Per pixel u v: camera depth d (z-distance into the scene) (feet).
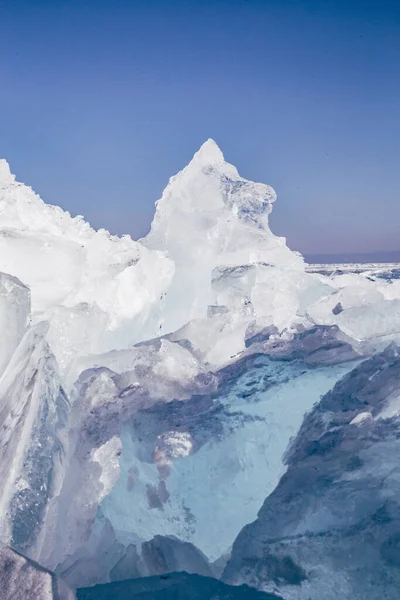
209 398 8.96
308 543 6.29
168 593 6.07
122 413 8.56
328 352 9.91
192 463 7.98
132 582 6.31
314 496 6.76
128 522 7.75
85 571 6.79
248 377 9.41
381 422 7.58
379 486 6.61
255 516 7.64
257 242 15.66
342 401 8.32
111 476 7.84
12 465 7.17
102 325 11.28
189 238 15.33
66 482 7.74
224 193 15.80
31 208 12.81
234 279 13.69
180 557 6.95
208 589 6.20
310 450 7.59
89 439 8.15
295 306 12.50
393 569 5.75
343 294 12.15
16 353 9.00
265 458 8.21
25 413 7.70
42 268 12.25
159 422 8.38
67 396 8.94
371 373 8.66
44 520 7.09
